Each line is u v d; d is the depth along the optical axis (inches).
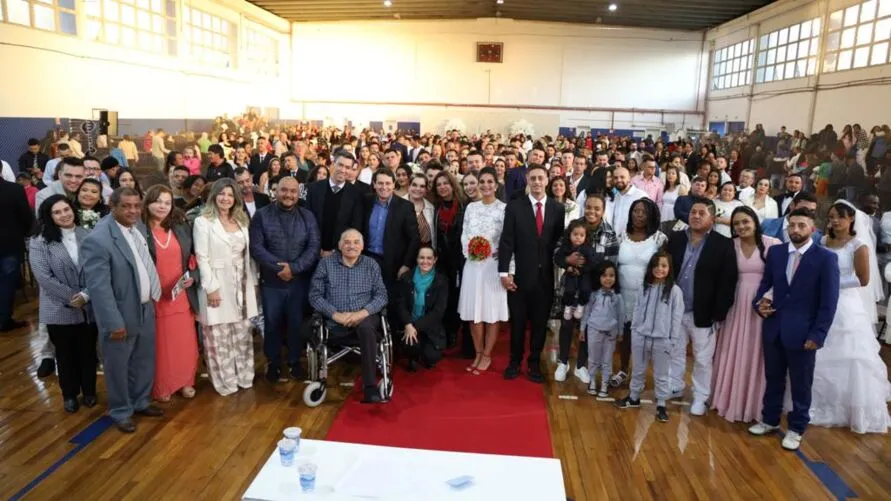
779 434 131.2
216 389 145.5
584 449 123.8
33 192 233.9
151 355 132.2
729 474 115.3
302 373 157.8
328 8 682.2
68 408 134.6
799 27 536.4
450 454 88.1
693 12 642.2
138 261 124.6
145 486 107.8
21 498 103.6
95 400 139.3
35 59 358.6
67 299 127.0
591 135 711.7
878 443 128.0
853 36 459.2
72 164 155.9
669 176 215.9
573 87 754.2
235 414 136.3
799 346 119.6
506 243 150.8
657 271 132.0
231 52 619.8
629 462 119.0
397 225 158.7
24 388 146.9
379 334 143.9
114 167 208.5
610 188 207.0
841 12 472.7
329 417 135.8
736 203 192.5
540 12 689.6
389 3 655.1
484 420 134.6
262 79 691.4
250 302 147.2
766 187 199.9
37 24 361.1
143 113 467.8
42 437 124.0
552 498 78.1
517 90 758.5
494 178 154.2
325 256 148.3
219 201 138.5
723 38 693.3
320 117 778.8
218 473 112.3
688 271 135.7
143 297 126.3
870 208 204.2
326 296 145.0
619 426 134.2
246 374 150.2
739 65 658.2
